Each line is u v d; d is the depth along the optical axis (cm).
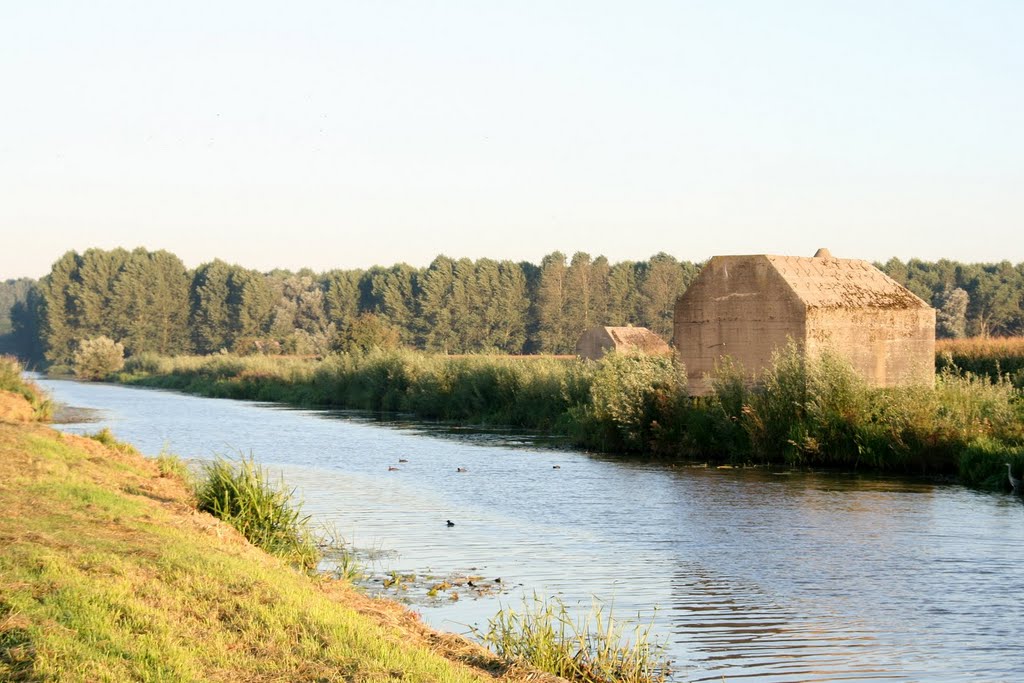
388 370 6569
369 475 3114
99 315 15275
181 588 1155
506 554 1934
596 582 1703
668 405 3681
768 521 2273
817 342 3572
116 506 1623
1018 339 5622
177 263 16112
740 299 3706
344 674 949
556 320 14038
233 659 963
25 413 4631
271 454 3716
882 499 2550
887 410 3136
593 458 3578
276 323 15588
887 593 1616
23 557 1174
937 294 12269
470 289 14050
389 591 1627
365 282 15800
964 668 1243
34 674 854
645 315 14512
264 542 1805
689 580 1711
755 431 3322
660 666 1251
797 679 1204
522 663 1139
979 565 1811
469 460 3528
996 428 2933
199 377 9781
